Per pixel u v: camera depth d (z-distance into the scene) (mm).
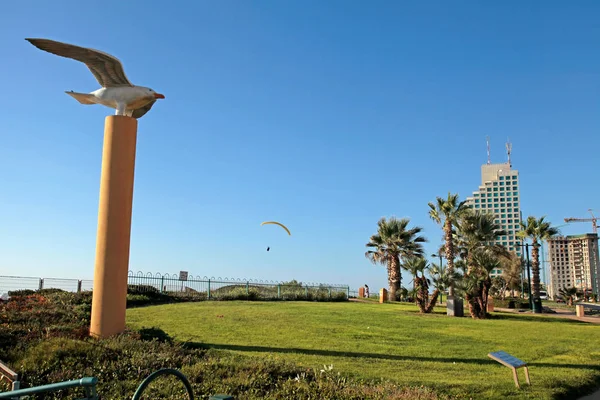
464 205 34406
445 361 12602
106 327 12039
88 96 13133
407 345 14734
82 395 7641
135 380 8477
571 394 10172
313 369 10008
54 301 17578
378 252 44531
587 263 126312
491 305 35344
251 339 14047
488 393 9453
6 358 9023
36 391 4543
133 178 13070
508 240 112312
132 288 26047
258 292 32625
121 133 12805
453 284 28266
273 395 8281
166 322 16609
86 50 12367
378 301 39938
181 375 4797
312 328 17078
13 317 12820
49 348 9430
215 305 24359
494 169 120375
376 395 8523
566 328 22453
